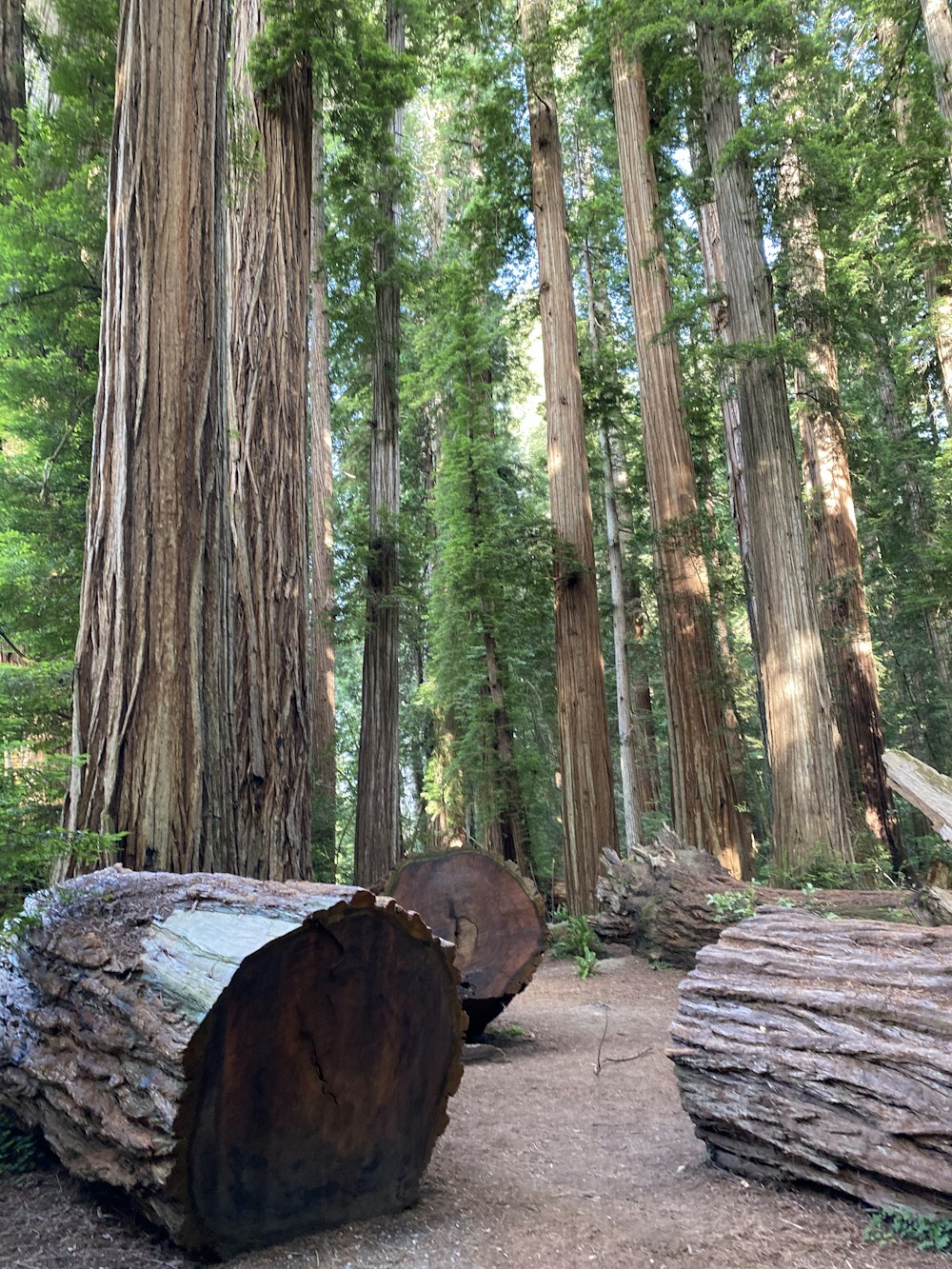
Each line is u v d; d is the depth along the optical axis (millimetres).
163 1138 2551
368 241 13898
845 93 13836
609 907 10695
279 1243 2785
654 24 12289
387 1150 3107
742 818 15250
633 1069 5742
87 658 4820
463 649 17016
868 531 18719
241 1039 2691
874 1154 3084
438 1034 3297
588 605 13617
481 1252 2783
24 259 9070
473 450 15617
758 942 4070
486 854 6742
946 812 4273
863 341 12570
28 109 9492
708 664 12570
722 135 11695
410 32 14953
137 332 5098
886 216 12305
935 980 3445
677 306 12812
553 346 14617
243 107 9000
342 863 24391
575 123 20938
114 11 8492
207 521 5172
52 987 3238
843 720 15102
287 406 8914
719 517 20328
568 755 13070
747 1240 2887
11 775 3979
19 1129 3467
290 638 8492
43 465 9609
